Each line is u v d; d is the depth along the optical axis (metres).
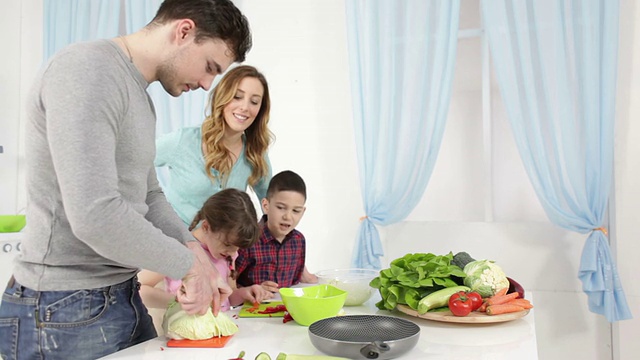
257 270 1.98
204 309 1.05
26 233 1.05
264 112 2.04
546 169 2.46
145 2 3.07
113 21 3.14
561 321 2.57
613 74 2.38
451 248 2.73
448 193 2.98
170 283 1.19
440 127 2.59
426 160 2.62
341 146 2.94
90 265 1.06
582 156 2.46
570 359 2.56
